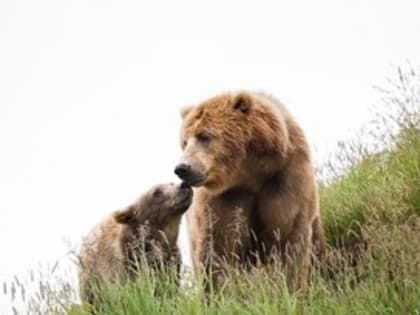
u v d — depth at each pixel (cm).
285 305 1197
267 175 1402
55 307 1280
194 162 1365
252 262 1432
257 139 1388
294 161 1407
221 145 1381
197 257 1412
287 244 1402
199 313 1190
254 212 1421
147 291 1242
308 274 1416
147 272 1292
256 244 1430
